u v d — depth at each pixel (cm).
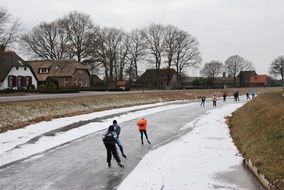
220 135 2878
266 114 2631
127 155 2258
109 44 10462
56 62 8794
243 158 2059
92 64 9812
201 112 4947
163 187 1602
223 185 1605
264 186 1578
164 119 4134
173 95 7800
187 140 2712
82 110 4491
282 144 1791
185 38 10538
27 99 4259
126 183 1678
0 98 4428
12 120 3234
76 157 2200
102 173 1855
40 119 3584
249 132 2520
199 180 1683
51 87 6812
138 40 10706
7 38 5719
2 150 2345
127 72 10869
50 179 1758
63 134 2959
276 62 17225
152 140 2783
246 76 16175
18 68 6831
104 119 4006
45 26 9544
